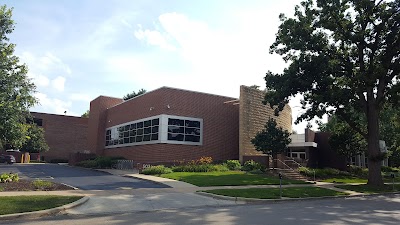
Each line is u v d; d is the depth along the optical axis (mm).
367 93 25453
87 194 14961
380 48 24344
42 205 11281
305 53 24688
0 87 17297
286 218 10383
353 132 34094
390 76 24797
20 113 18047
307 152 37000
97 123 46438
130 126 38156
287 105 41625
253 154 34219
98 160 34438
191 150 32625
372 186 23688
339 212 12141
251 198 15211
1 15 18125
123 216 10742
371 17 23953
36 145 51375
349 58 25859
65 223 9344
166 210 12195
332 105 24844
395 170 42719
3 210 10234
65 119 60469
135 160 35719
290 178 26688
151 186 18922
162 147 30984
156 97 32906
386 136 42062
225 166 29859
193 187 18609
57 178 22516
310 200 16672
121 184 19562
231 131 35969
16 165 38375
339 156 37062
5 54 17656
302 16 25234
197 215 10945
